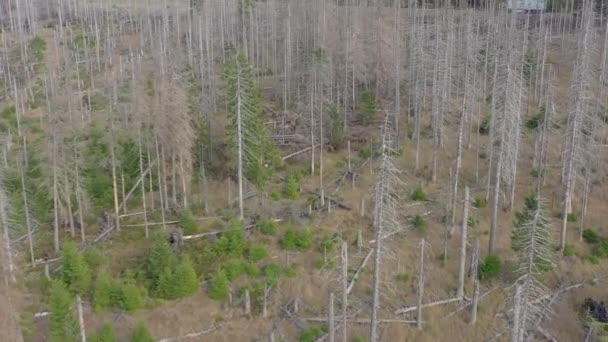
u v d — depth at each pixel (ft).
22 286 119.14
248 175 147.64
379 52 188.75
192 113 149.07
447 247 135.13
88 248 127.44
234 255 128.98
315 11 216.74
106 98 170.40
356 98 198.08
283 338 114.62
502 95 131.95
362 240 134.62
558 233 140.36
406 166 163.84
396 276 127.85
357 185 154.51
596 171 160.15
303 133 175.73
